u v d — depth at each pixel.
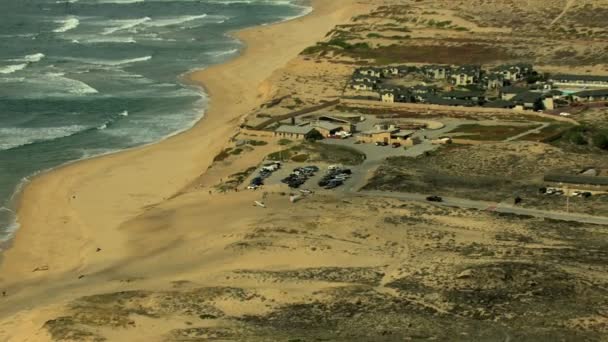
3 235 150.75
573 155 171.75
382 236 130.62
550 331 95.25
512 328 96.44
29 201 166.25
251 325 100.81
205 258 128.50
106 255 137.00
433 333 95.94
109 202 165.00
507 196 150.50
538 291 105.69
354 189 157.25
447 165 169.75
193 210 151.75
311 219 138.50
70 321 102.06
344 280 114.50
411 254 123.50
